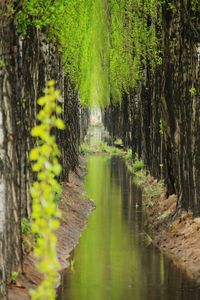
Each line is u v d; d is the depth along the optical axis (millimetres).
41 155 7012
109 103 102125
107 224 30859
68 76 43906
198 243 23422
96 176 53031
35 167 6992
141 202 37719
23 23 18969
